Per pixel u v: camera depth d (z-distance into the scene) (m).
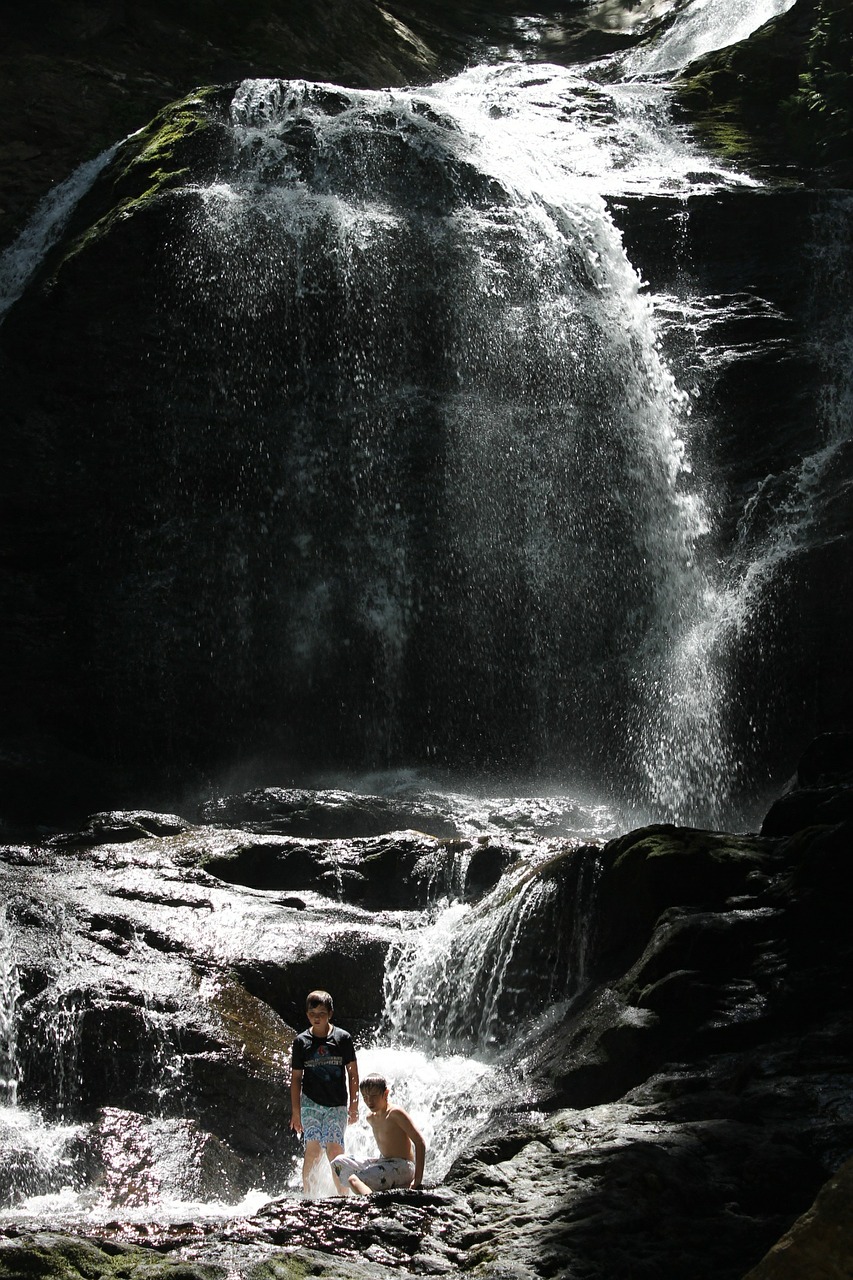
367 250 20.48
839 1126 6.23
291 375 20.02
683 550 19.41
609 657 19.28
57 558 18.81
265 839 13.12
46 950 10.33
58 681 18.28
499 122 25.00
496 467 20.02
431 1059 10.33
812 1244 3.44
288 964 10.67
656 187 22.83
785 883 8.87
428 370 20.39
